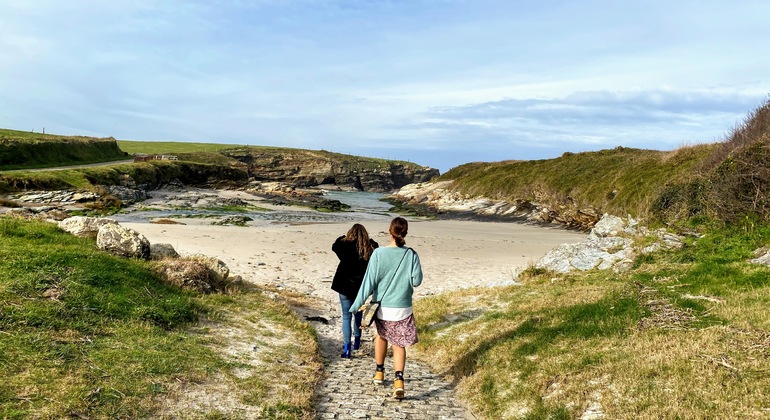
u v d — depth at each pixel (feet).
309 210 179.83
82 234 35.65
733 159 44.34
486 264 66.54
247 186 261.24
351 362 26.53
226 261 57.88
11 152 209.56
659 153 142.41
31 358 17.20
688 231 43.93
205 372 19.83
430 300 39.83
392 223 21.49
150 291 27.68
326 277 53.36
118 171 200.13
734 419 14.07
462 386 22.81
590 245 46.26
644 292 27.89
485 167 239.50
